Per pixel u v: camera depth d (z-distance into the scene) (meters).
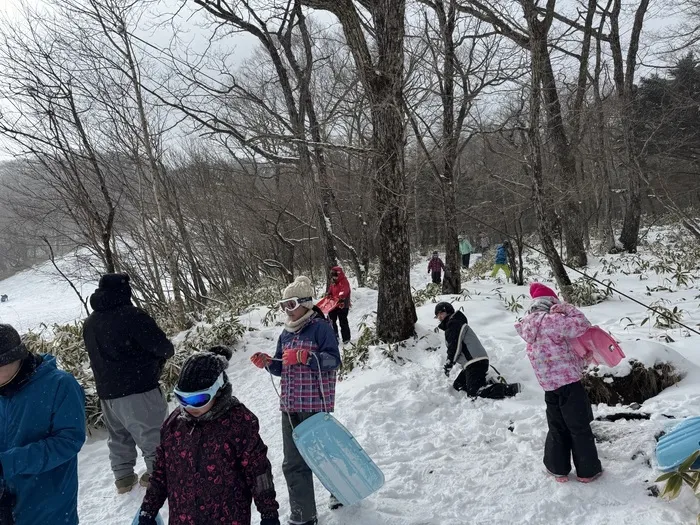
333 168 14.49
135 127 11.32
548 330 3.54
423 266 25.45
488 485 3.67
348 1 6.38
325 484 3.13
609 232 17.97
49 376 2.42
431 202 29.38
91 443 5.50
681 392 4.70
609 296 9.55
